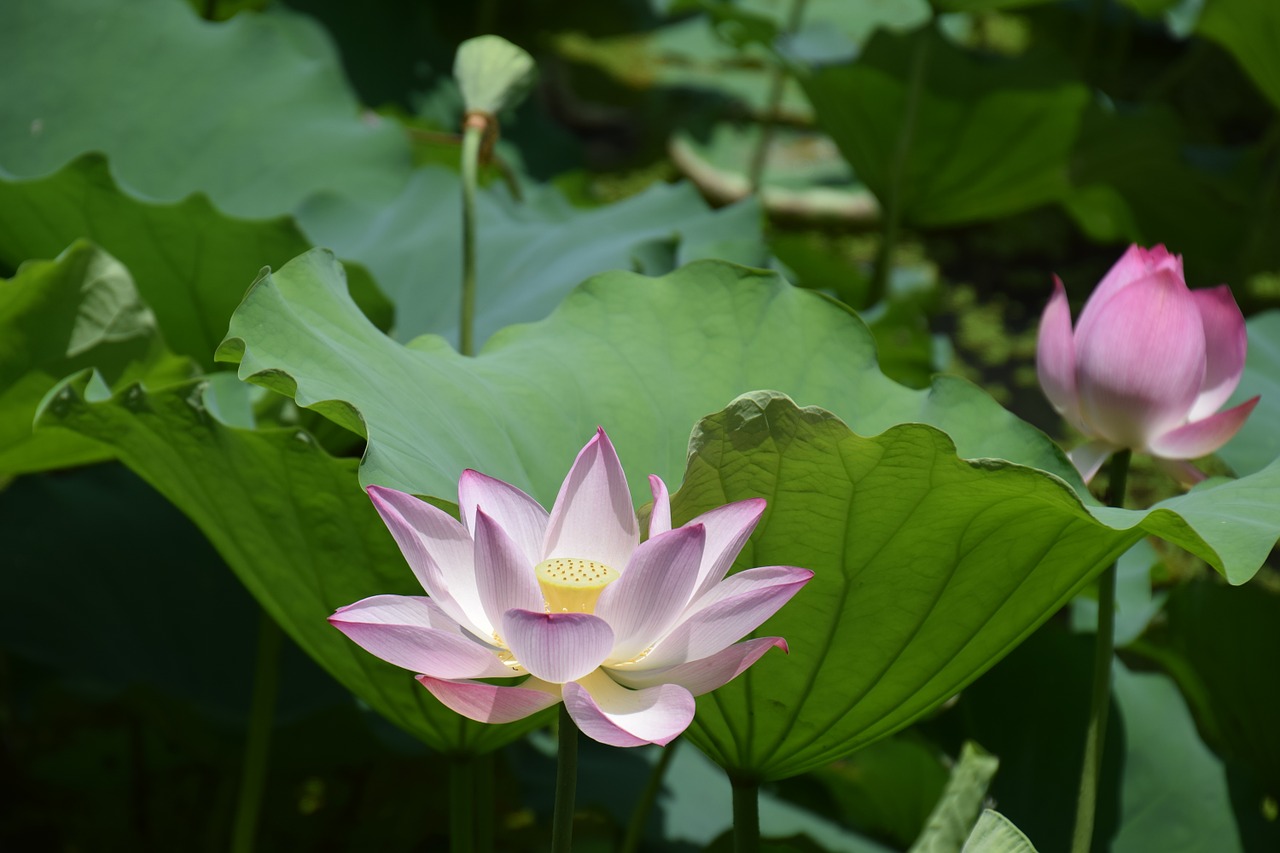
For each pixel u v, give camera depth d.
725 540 2.51
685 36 8.93
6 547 3.24
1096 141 4.96
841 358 2.85
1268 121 8.23
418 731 2.79
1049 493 2.59
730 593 2.51
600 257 3.21
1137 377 2.76
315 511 2.72
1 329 2.88
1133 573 3.10
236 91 3.68
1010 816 2.97
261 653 2.98
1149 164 5.07
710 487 2.63
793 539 2.64
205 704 3.18
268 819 3.22
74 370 2.92
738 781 2.71
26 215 3.06
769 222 7.01
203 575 3.37
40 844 3.27
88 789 3.34
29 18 3.62
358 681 2.78
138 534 3.38
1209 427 2.77
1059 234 7.35
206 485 2.76
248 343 2.68
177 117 3.60
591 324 2.87
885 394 2.84
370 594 2.76
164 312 3.10
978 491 2.60
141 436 2.76
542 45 8.54
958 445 2.81
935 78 4.80
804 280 5.15
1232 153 5.71
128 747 3.40
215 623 3.28
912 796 3.12
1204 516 2.64
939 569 2.64
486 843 2.98
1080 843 2.77
